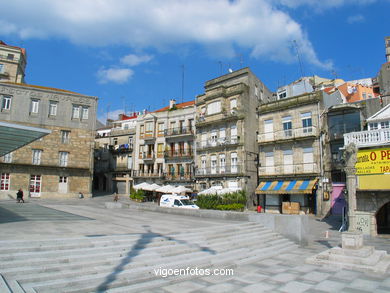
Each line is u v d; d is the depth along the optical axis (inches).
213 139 1533.0
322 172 1152.8
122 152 2011.6
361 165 768.9
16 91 1523.1
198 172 1558.8
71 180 1610.5
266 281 346.6
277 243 565.3
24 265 290.0
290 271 392.5
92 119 1707.7
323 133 1180.5
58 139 1599.4
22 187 1478.8
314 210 1176.2
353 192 486.0
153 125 1823.3
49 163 1557.6
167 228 529.0
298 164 1227.2
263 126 1369.3
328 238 699.4
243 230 574.6
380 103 1063.0
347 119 1127.0
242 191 1230.9
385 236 739.4
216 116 1525.6
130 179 1936.5
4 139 605.3
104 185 2144.4
